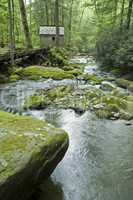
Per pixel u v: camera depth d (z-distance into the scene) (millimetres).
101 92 11047
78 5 51844
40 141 3930
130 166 5406
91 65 23266
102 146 6297
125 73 16641
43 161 3785
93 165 5406
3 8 26781
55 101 10008
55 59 20125
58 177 4922
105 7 27594
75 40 49438
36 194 4312
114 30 20984
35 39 37875
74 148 6145
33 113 8773
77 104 9531
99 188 4656
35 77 14836
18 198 3520
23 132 4109
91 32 48906
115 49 18531
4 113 5020
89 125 7707
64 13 46750
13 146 3680
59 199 4266
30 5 41969
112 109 8695
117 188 4680
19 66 17031
